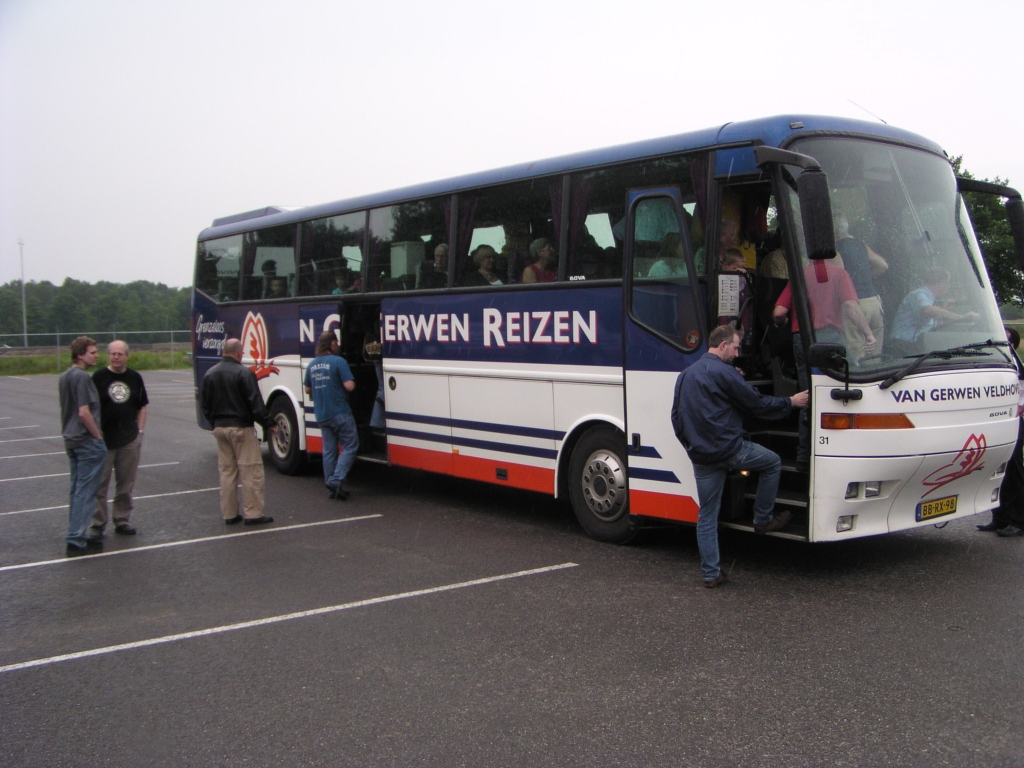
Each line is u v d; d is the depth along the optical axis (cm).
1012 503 779
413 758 409
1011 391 680
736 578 679
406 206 1013
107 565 786
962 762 386
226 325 1380
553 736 425
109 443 886
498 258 886
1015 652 511
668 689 474
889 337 630
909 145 709
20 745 441
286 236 1237
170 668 537
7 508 1075
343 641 570
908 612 586
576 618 596
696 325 691
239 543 853
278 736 438
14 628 621
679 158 710
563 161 812
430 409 984
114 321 9044
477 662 524
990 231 1373
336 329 1127
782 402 628
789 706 448
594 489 802
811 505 625
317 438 1174
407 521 930
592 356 784
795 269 628
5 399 2972
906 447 614
